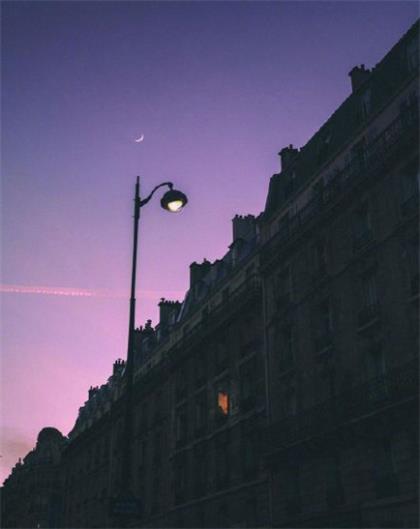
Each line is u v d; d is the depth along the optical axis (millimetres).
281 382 34156
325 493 28312
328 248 31594
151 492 50688
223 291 44688
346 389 28125
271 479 33031
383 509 24500
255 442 36281
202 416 44469
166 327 59812
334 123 33656
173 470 46906
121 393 67625
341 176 31062
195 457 43594
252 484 35156
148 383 55656
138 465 55375
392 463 24938
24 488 103438
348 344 28734
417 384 23141
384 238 27297
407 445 23641
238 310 40188
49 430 108125
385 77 29641
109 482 63250
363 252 28562
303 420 29922
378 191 28312
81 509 71688
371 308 27469
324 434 27656
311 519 28641
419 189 25516
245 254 43562
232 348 41188
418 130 25859
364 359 27500
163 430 51188
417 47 27609
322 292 31625
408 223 26031
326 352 30391
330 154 32750
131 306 15734
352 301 28953
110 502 13531
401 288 25750
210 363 44281
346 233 30281
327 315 31625
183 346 47969
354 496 26297
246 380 39000
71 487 78438
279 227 37438
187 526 42719
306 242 33719
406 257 25797
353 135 30906
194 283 53719
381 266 27297
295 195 35875
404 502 23391
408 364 24156
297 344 33094
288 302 34625
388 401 24484
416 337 24484
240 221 47750
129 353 15359
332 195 31219
